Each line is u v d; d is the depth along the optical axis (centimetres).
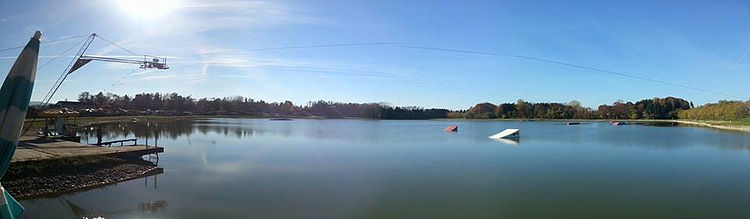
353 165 4303
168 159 4559
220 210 2525
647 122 19262
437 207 2683
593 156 5297
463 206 2700
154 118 15425
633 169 4212
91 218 2342
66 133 5447
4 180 2742
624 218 2478
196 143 6531
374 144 6762
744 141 7812
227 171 3806
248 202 2703
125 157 3738
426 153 5509
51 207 2519
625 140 8031
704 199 2930
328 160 4694
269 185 3206
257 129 10794
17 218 476
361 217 2439
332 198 2847
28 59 432
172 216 2394
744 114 14488
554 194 3052
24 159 2984
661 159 5059
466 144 6925
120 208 2530
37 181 2850
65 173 3053
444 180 3522
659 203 2828
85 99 16962
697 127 14150
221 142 6794
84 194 2819
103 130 9262
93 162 3341
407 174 3781
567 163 4619
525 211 2614
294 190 3053
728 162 4834
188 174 3600
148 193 2889
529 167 4281
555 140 7981
